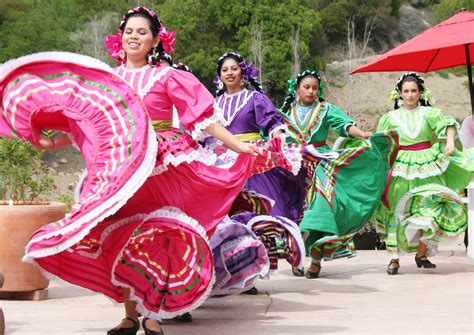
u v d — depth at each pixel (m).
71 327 5.41
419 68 9.28
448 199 8.24
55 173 35.44
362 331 5.27
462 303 6.42
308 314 5.93
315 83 8.23
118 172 4.54
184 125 4.98
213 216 4.96
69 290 7.07
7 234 6.38
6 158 7.02
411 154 8.41
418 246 8.57
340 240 7.75
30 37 49.50
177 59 51.69
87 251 4.80
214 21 53.25
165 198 4.83
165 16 51.94
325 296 6.81
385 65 9.20
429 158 8.38
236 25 52.44
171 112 5.07
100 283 4.89
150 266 4.71
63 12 53.62
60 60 4.70
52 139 4.99
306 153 7.30
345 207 7.81
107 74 4.70
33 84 4.76
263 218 6.68
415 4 67.44
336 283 7.60
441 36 8.34
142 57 5.14
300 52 52.69
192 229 4.67
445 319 5.69
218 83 7.59
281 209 7.23
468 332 5.22
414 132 8.42
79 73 4.74
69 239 4.39
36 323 5.55
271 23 52.09
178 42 51.56
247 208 6.06
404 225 8.30
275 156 5.20
